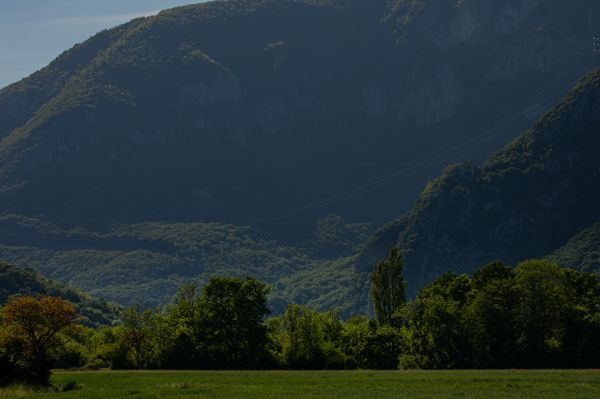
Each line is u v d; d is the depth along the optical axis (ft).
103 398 427.74
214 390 451.12
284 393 435.12
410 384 474.49
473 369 606.96
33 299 531.50
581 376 497.46
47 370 516.73
